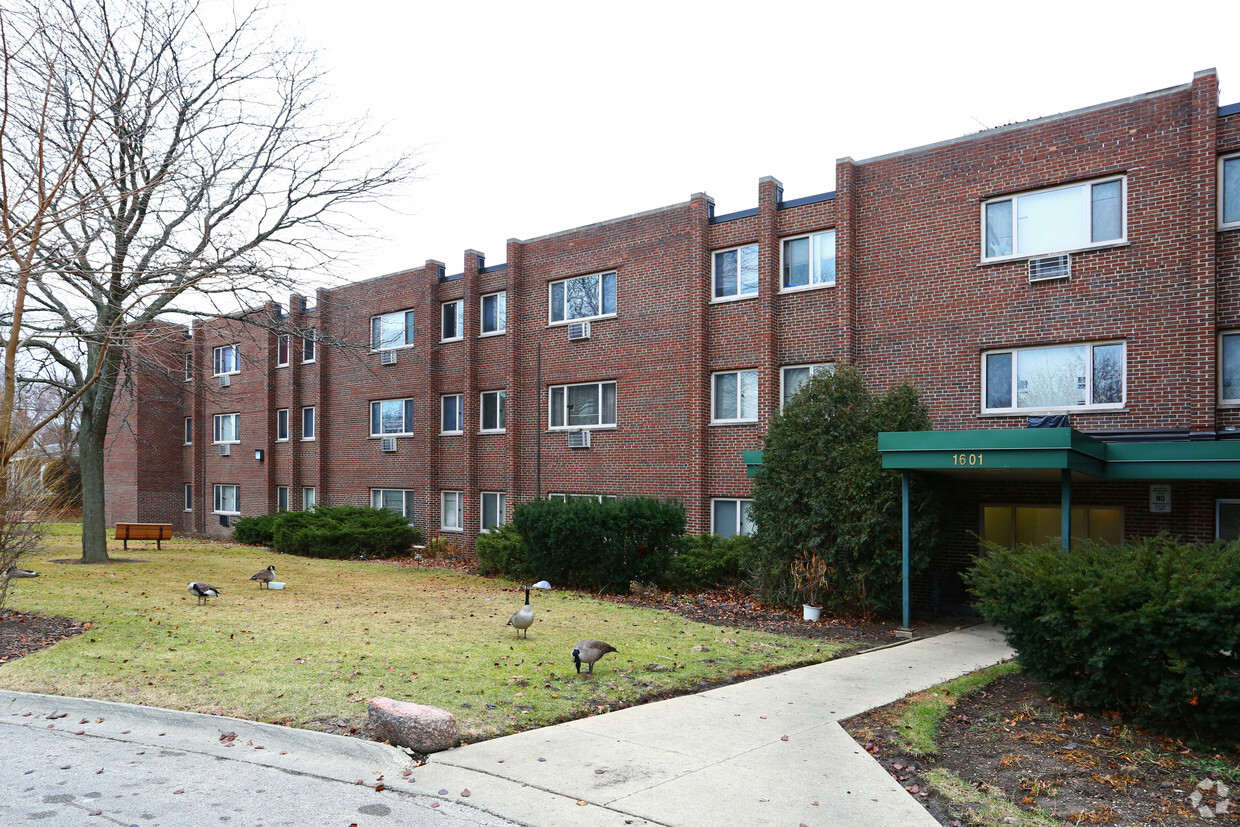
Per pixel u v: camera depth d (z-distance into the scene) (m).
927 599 15.99
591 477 21.80
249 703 7.90
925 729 7.36
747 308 19.02
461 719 7.53
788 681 9.51
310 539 25.31
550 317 23.12
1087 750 6.85
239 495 34.19
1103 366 14.67
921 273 16.69
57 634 11.05
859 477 13.95
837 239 17.56
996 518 15.89
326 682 8.69
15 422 13.93
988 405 15.87
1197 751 6.83
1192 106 13.70
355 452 29.27
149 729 7.38
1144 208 14.23
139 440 36.09
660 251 20.58
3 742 6.96
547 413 23.08
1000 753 6.82
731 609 14.90
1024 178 15.52
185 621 12.23
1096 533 14.93
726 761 6.59
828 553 14.18
